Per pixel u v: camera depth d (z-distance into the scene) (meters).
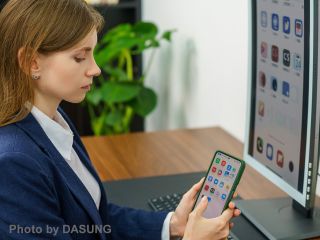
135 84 2.72
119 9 3.32
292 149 1.28
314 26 1.15
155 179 1.67
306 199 1.25
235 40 2.07
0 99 0.98
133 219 1.24
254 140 1.47
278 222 1.31
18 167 0.91
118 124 2.86
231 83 2.14
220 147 1.97
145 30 2.79
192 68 2.56
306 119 1.21
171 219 1.21
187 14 2.55
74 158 1.11
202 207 1.04
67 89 0.98
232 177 1.09
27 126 0.98
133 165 1.79
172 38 2.78
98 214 1.07
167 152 1.91
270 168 1.40
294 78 1.25
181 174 1.71
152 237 1.21
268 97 1.38
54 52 0.95
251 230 1.32
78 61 0.98
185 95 2.68
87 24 0.96
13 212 0.90
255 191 1.56
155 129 3.20
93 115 3.24
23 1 0.95
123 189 1.59
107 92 2.65
